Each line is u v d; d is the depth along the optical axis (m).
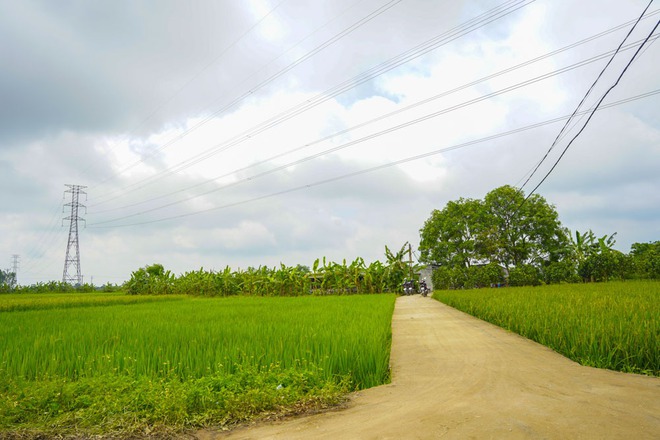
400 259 48.66
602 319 9.88
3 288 57.28
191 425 5.41
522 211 55.88
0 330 12.09
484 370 7.88
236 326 11.67
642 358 7.92
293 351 8.34
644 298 16.08
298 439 4.75
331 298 30.89
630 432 4.50
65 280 69.38
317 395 6.25
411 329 14.50
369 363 7.91
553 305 14.95
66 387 6.12
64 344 9.33
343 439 4.64
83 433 5.14
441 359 9.11
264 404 5.91
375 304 21.39
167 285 52.94
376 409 5.74
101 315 17.34
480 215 58.09
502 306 16.61
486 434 4.51
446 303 28.34
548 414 5.15
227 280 48.44
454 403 5.78
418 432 4.69
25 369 7.57
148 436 5.07
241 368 6.96
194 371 7.29
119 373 7.02
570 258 50.12
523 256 55.84
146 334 10.66
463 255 58.09
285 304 22.89
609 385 6.59
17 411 5.53
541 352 9.73
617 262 41.72
